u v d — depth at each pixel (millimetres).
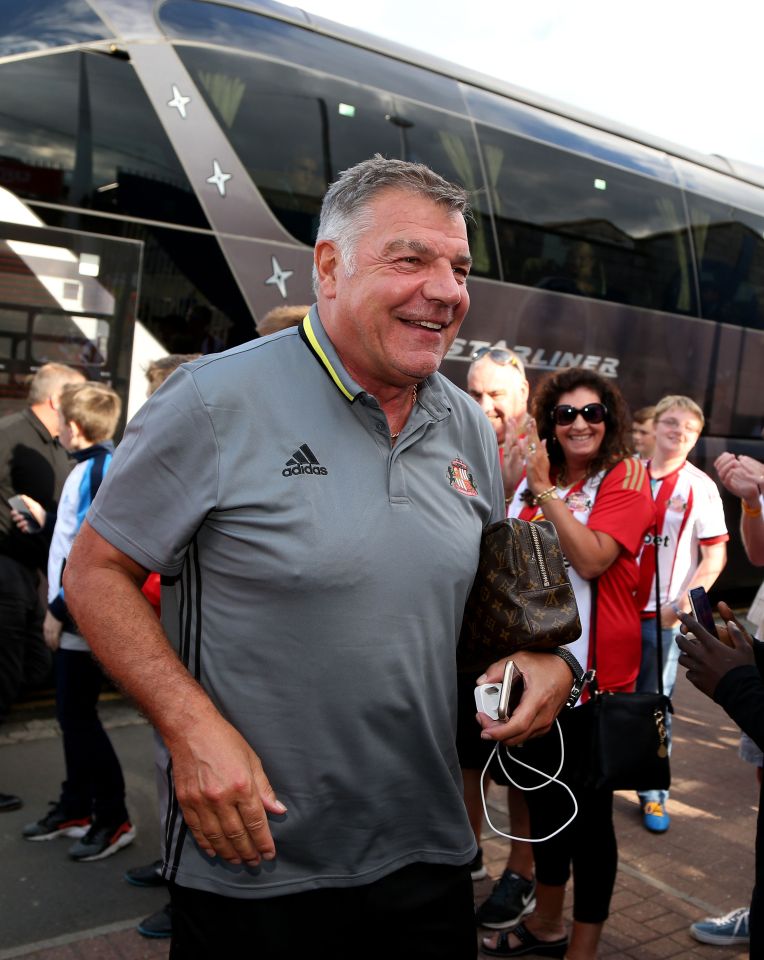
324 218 1775
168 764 1781
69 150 5531
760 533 3475
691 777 5152
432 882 1854
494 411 3748
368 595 1657
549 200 8094
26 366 5434
